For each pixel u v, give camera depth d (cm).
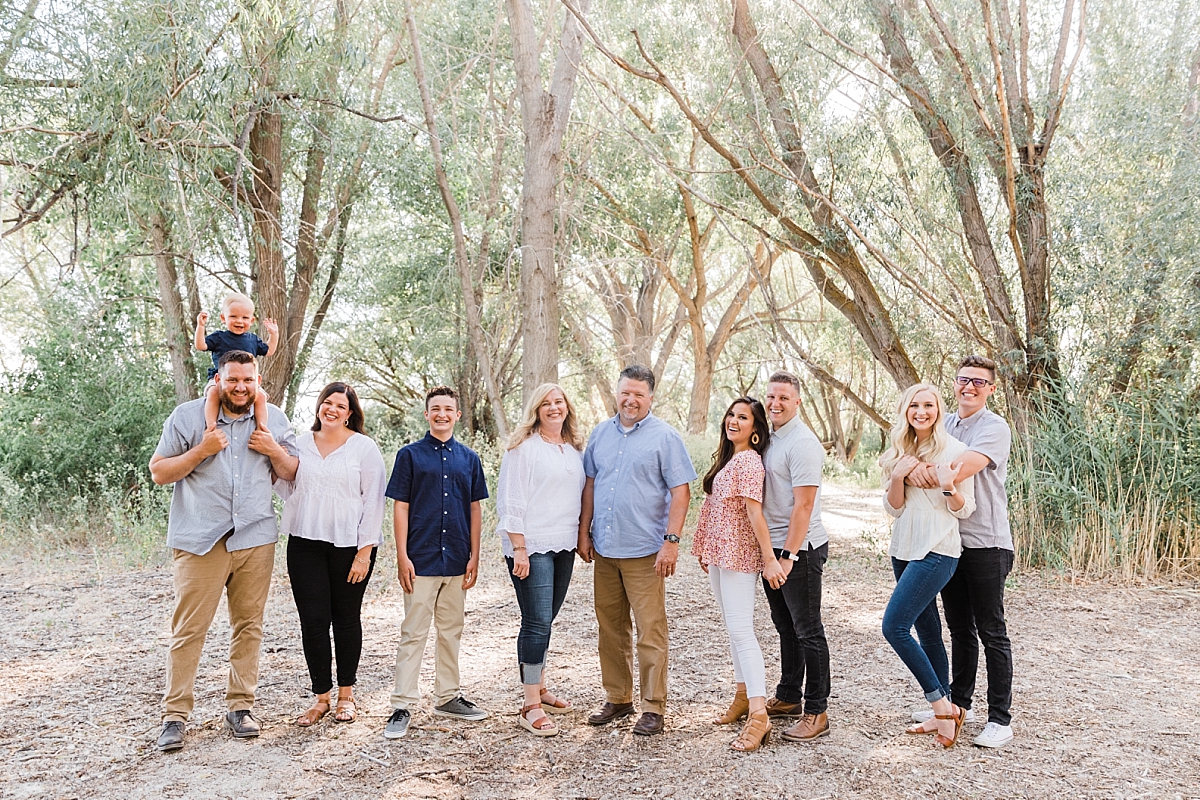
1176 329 886
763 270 1967
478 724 432
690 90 1152
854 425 3036
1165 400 870
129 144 808
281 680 500
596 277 2016
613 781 363
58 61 864
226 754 392
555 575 438
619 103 1480
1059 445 876
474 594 741
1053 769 371
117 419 1132
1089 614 673
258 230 1041
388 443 1370
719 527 414
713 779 363
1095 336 958
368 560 434
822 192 1020
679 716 443
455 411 447
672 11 1072
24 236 1429
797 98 1003
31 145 874
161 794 351
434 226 1518
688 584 790
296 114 1070
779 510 410
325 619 430
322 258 1288
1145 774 366
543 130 1072
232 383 405
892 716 439
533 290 1068
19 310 1549
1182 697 469
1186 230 871
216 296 1320
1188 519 827
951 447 394
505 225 1523
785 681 432
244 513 411
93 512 1077
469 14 1393
